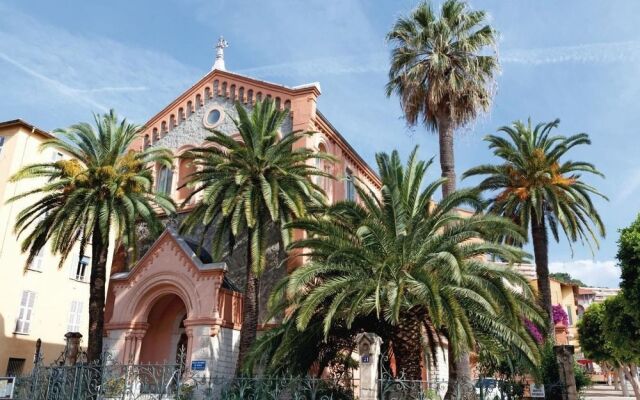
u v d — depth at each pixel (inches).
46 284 1402.6
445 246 721.6
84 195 1016.2
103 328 1051.9
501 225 749.9
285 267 1096.8
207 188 957.2
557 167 1200.8
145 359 1127.0
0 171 1332.4
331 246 758.5
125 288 1122.7
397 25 1130.7
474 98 1039.6
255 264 931.3
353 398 821.2
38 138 1412.4
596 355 1628.9
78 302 1499.8
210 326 996.6
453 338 622.5
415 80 1061.1
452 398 667.4
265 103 1043.9
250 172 976.3
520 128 1252.5
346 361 875.4
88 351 989.8
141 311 1097.4
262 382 721.0
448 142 1042.1
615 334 869.2
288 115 1259.8
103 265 1048.8
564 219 1121.4
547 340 972.6
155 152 1143.6
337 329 803.4
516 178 1190.3
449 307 644.7
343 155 1454.2
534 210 1187.3
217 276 1028.5
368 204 807.1
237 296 1074.1
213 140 999.0
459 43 1066.7
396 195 764.6
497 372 893.8
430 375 1050.1
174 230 1133.1
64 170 1042.7
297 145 1209.4
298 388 684.7
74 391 797.9
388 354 809.5
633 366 1579.7
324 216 959.6
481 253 756.0
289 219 967.6
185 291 1053.2
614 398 1748.3
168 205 1126.4
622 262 810.2
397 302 626.8
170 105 1438.2
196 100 1411.2
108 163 1051.9
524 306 733.9
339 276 758.5
